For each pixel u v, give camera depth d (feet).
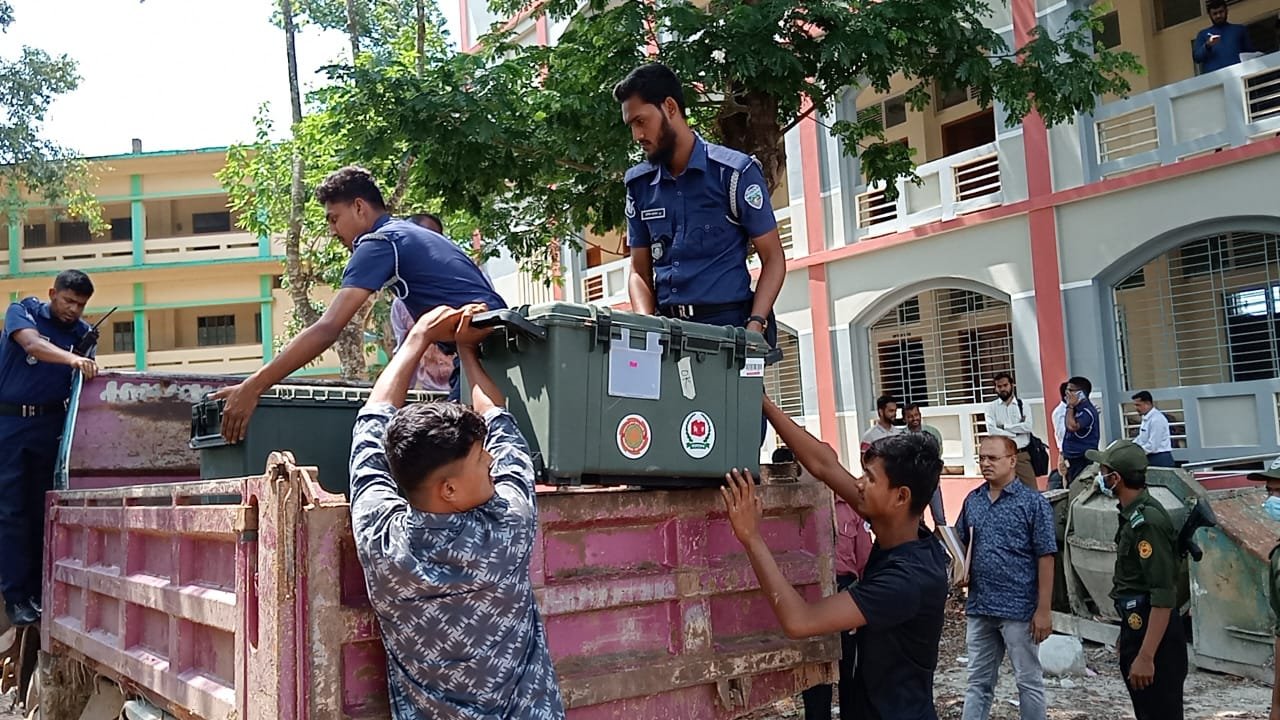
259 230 51.31
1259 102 34.14
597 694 8.98
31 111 75.36
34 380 16.89
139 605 11.58
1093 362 37.37
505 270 65.77
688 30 24.80
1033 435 36.45
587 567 9.27
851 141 31.76
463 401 9.85
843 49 24.16
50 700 14.97
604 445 9.21
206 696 9.23
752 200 11.69
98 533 13.37
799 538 11.03
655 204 12.14
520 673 7.76
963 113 49.32
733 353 10.22
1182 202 34.81
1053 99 27.76
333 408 11.58
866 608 10.13
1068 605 27.17
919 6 25.30
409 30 47.57
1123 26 42.93
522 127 26.73
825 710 16.85
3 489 16.56
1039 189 39.01
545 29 58.18
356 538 7.63
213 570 9.61
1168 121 35.17
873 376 46.32
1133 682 14.10
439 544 7.40
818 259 47.44
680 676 9.58
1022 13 39.81
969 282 41.81
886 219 45.62
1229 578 22.16
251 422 11.05
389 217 12.32
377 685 8.05
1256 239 34.06
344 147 27.45
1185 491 22.74
